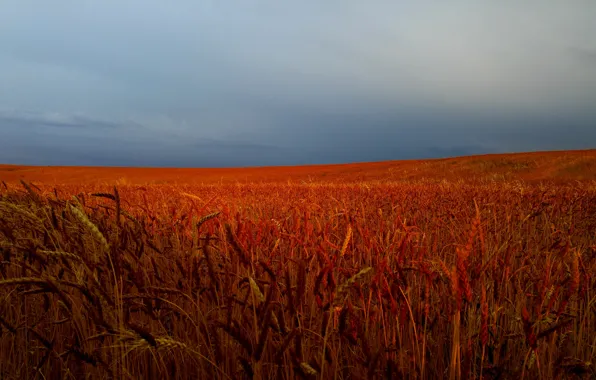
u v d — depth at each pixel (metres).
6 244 1.90
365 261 2.48
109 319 1.48
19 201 3.01
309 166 62.25
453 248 3.46
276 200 6.84
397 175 39.66
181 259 2.23
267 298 1.39
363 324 1.99
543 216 5.45
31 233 2.39
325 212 4.25
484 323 1.51
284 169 58.66
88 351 1.91
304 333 1.72
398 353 1.91
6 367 2.15
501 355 1.87
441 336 2.16
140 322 2.06
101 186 13.91
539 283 2.04
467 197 9.20
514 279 2.46
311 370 1.28
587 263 2.74
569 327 1.98
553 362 1.88
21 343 2.23
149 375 2.06
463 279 1.55
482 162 38.16
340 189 13.30
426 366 1.98
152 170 59.41
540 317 1.68
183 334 1.99
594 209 6.45
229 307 1.42
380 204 7.26
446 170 38.12
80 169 58.16
